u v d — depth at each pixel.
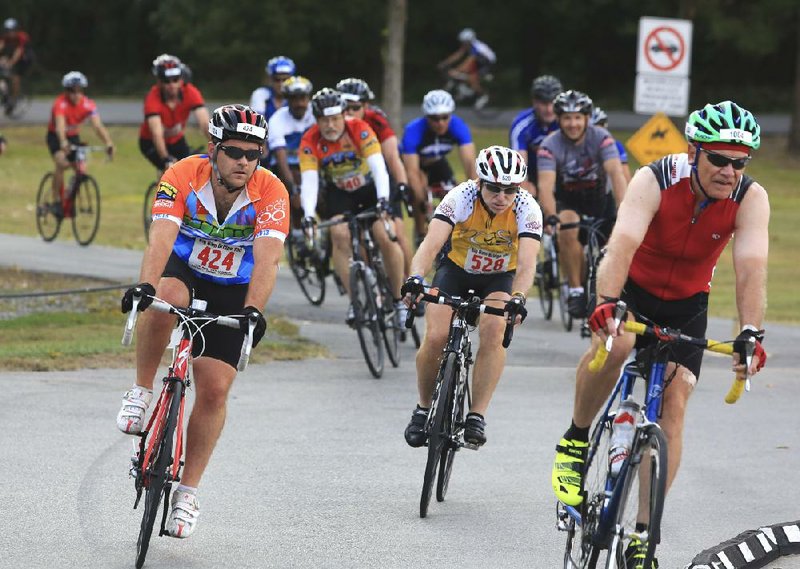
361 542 17.33
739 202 14.98
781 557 16.95
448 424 19.61
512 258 21.22
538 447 23.09
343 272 30.56
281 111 39.78
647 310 15.95
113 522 17.80
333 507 18.98
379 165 31.00
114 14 148.50
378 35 137.50
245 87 134.50
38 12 148.25
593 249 32.34
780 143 104.69
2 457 21.02
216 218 16.62
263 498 19.36
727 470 21.83
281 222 16.56
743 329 13.89
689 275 15.65
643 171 15.15
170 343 16.88
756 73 139.62
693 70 139.50
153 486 15.62
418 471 21.23
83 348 30.50
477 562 16.58
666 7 127.88
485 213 20.47
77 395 25.92
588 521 15.01
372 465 21.52
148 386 16.88
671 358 15.47
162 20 137.38
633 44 141.12
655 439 13.75
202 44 132.12
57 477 19.94
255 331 15.84
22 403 25.03
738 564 16.44
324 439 23.22
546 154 33.00
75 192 51.44
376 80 144.00
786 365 32.78
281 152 39.22
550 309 39.66
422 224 40.09
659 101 42.91
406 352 33.19
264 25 131.50
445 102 38.31
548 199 32.56
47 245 50.72
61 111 51.31
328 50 144.25
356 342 33.81
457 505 19.33
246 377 28.84
